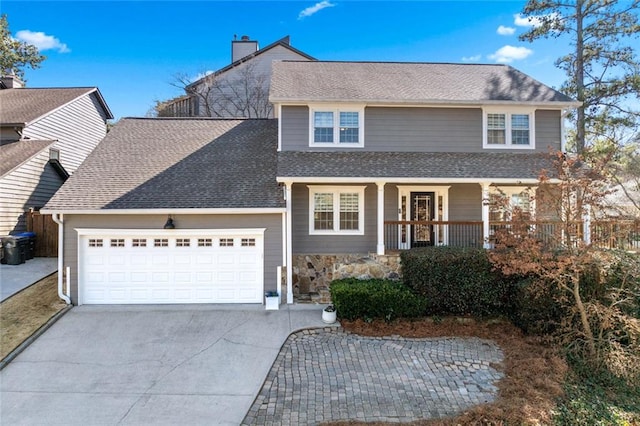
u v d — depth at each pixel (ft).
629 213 31.04
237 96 86.74
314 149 40.70
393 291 29.94
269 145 45.39
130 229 33.06
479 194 42.16
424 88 43.45
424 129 41.47
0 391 19.65
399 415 17.80
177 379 21.03
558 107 41.52
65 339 25.94
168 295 33.55
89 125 67.82
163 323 28.96
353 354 24.59
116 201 33.55
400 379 21.30
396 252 36.86
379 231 36.78
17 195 45.29
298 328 28.43
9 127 50.67
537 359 23.67
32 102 59.72
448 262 30.30
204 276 33.81
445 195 41.96
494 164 38.78
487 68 50.19
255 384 20.56
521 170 37.65
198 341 25.96
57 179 53.57
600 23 55.31
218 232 33.68
